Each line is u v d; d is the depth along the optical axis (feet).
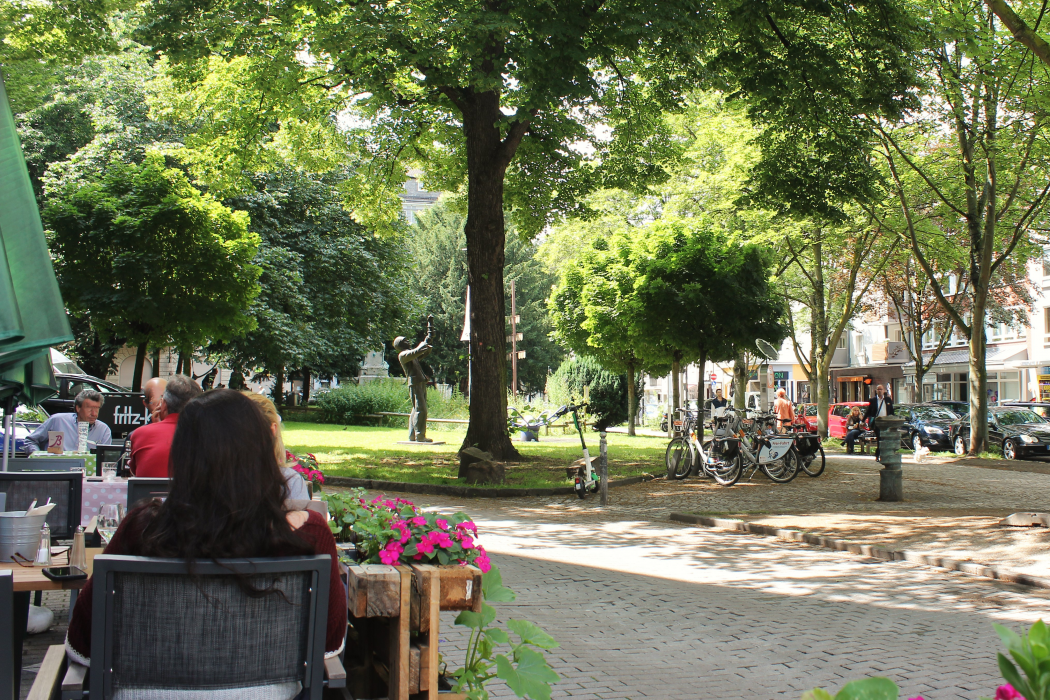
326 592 8.18
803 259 118.32
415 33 47.50
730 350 61.62
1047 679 5.33
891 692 5.50
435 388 140.97
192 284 63.98
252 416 8.47
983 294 83.05
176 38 50.11
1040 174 80.59
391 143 74.64
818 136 53.72
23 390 16.69
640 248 67.31
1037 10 59.31
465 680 10.81
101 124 114.11
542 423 112.16
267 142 70.49
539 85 45.60
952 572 29.73
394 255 142.31
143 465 17.85
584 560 30.83
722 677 17.92
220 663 7.88
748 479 59.52
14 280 11.70
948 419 98.27
